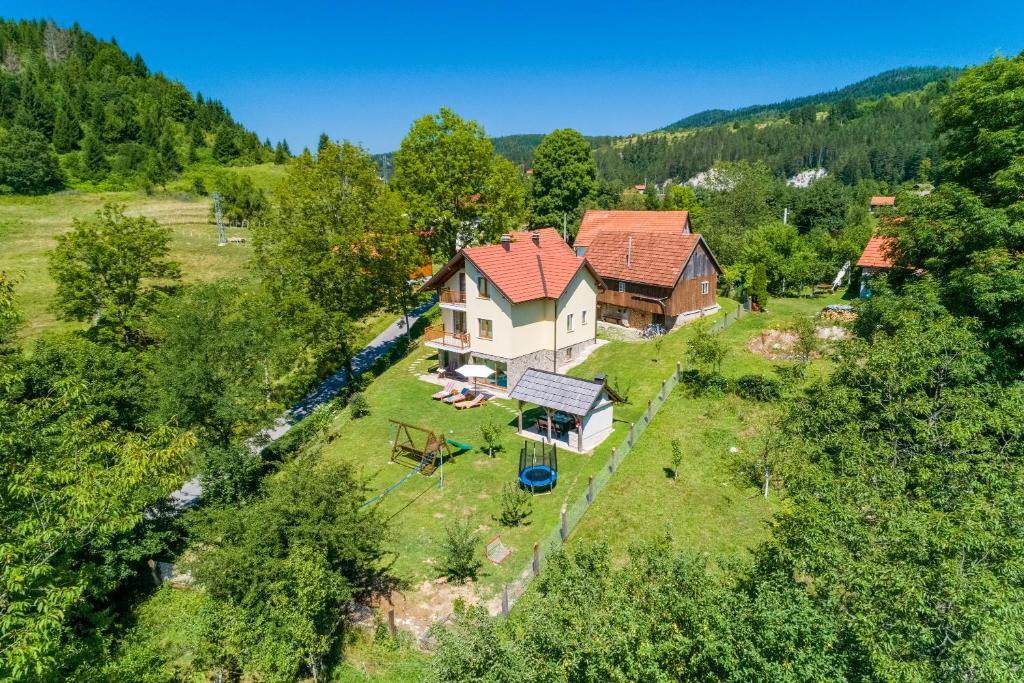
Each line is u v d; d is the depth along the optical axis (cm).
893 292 3030
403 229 4528
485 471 2934
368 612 2094
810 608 1190
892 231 3328
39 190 11431
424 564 2295
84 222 4528
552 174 8319
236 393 2942
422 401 3909
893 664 1060
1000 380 2511
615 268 4794
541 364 4084
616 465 2764
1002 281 2502
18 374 1820
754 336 4197
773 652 1134
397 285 4603
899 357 2214
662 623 1242
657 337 4447
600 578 1411
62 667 1591
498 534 2439
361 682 1859
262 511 1938
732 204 7525
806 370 3525
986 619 1105
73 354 2909
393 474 2988
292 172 4378
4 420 1695
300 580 1716
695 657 1171
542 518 2503
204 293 3238
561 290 3950
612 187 12238
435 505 2673
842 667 1123
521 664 1227
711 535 2298
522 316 3866
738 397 3350
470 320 4031
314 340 4003
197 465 2481
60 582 1571
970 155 3050
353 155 4419
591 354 4338
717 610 1203
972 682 1049
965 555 1338
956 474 1783
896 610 1195
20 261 7362
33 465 1585
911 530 1351
